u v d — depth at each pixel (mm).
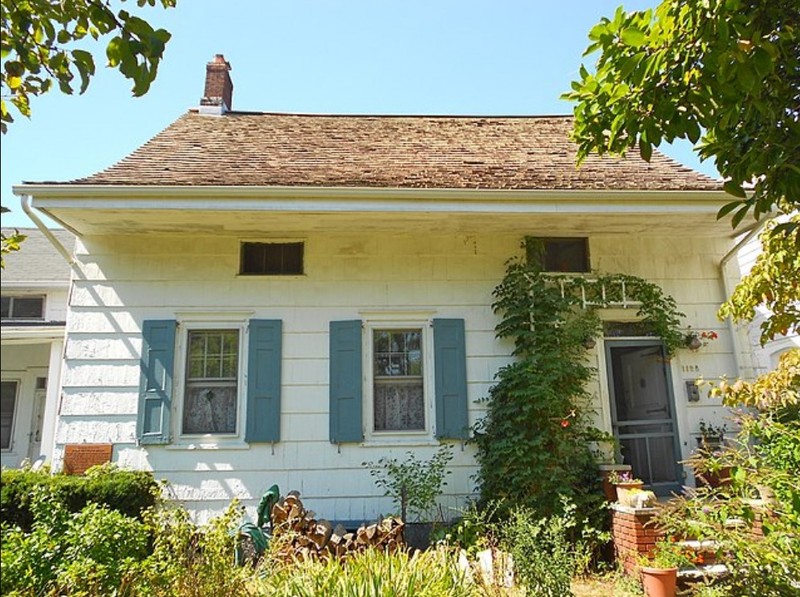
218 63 10422
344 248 8117
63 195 6738
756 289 5398
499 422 7445
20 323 11359
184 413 7582
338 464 7496
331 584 3436
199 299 7816
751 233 7648
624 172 8375
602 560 6363
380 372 7918
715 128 3061
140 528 4117
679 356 8156
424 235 8219
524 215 7324
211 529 4082
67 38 2412
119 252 7848
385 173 7895
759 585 3809
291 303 7918
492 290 8172
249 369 7621
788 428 4652
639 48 3049
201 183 7207
